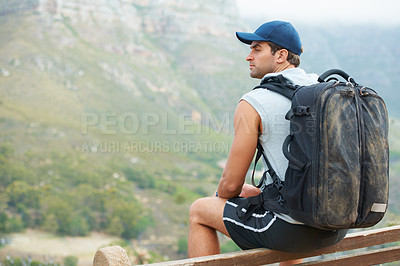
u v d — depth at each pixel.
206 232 1.49
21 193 59.38
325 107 1.15
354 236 1.57
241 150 1.34
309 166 1.16
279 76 1.36
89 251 52.03
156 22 134.25
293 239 1.29
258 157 1.41
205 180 70.00
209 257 1.22
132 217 58.62
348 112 1.18
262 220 1.33
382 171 1.22
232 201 1.43
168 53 126.69
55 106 81.50
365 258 1.55
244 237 1.39
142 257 44.12
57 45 101.19
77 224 56.50
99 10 121.50
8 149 66.25
